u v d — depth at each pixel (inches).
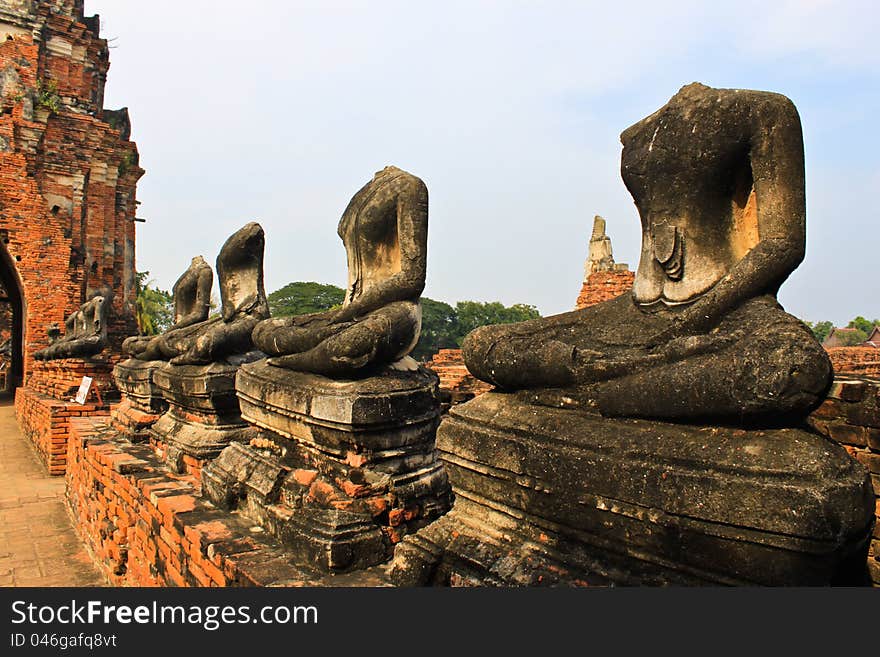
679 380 110.1
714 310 121.7
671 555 108.5
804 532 91.6
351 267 211.8
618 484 112.6
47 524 360.8
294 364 196.7
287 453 198.4
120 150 928.3
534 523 131.1
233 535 183.8
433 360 592.1
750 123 123.9
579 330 144.8
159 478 251.6
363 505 168.2
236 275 285.9
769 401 99.5
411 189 195.2
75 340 599.5
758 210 123.6
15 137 782.5
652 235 138.3
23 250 777.6
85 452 333.7
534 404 138.9
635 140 143.6
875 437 201.8
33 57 799.7
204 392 252.5
